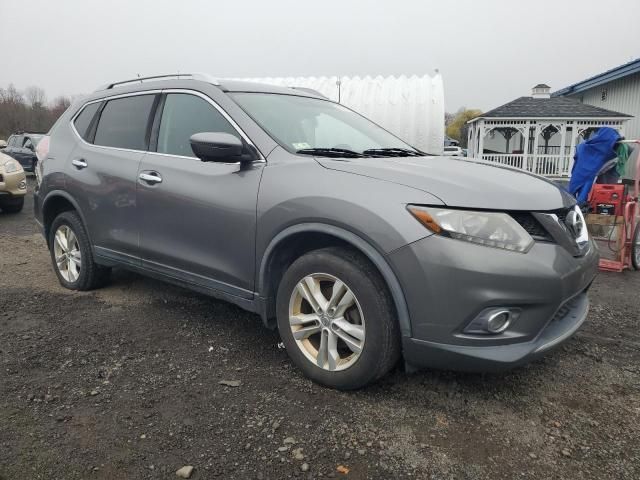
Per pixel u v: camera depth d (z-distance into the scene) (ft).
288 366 10.25
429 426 8.25
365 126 13.35
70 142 14.62
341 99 38.42
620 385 9.78
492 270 7.70
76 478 6.94
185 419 8.34
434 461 7.41
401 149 12.50
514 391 9.43
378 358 8.55
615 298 15.75
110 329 12.10
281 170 9.70
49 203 15.21
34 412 8.47
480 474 7.15
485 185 8.52
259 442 7.77
